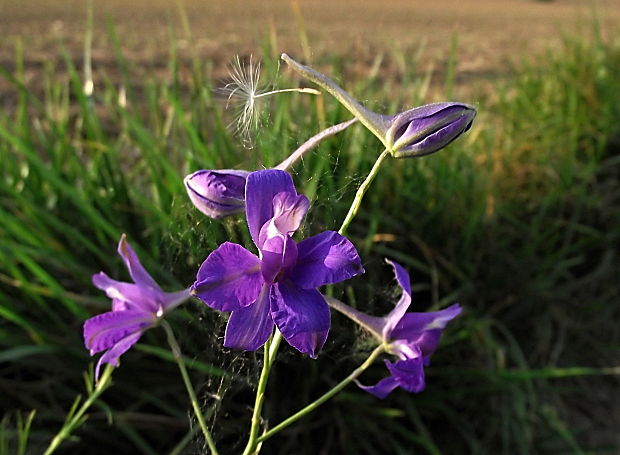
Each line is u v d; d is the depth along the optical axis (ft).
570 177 0.87
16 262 0.66
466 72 1.52
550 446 0.66
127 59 1.49
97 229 0.66
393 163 0.72
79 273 0.64
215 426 0.57
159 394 0.62
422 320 0.34
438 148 0.30
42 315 0.64
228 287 0.27
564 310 0.79
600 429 0.69
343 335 0.60
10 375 0.63
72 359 0.61
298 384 0.61
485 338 0.68
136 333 0.34
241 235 0.48
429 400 0.65
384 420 0.63
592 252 0.86
